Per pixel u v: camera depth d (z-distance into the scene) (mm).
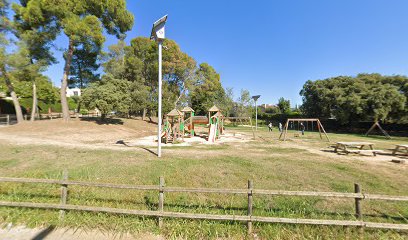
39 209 4016
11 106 30938
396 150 10352
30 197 4555
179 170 6391
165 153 9141
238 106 39906
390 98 25531
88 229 3594
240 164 7395
